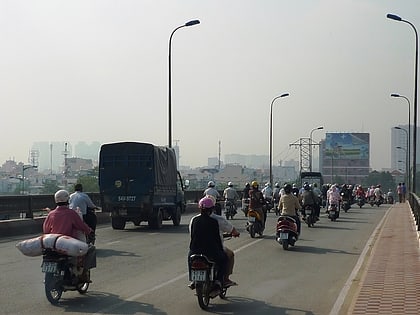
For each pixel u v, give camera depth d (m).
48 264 10.75
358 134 107.62
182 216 36.78
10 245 20.23
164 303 10.92
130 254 17.98
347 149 107.94
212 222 10.79
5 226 22.97
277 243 21.31
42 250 10.84
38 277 13.70
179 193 29.66
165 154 27.91
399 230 25.88
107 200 26.73
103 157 26.88
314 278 13.89
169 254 18.00
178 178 30.20
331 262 16.66
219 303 10.99
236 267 15.66
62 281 10.94
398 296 11.04
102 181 26.84
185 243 21.06
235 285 11.80
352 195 52.69
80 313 10.03
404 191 61.62
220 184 65.50
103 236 23.61
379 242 21.20
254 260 17.03
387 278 13.10
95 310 10.28
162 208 27.59
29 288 12.31
